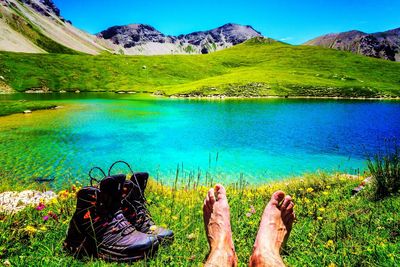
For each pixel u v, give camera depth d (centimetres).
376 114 4444
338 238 430
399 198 576
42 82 9262
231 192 758
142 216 438
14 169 1653
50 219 462
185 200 660
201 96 7075
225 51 18175
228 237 322
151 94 8031
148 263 365
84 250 383
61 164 1788
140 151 2167
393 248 375
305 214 562
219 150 2244
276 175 1634
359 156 2105
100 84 9831
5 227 412
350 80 9725
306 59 13862
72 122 3381
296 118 3962
